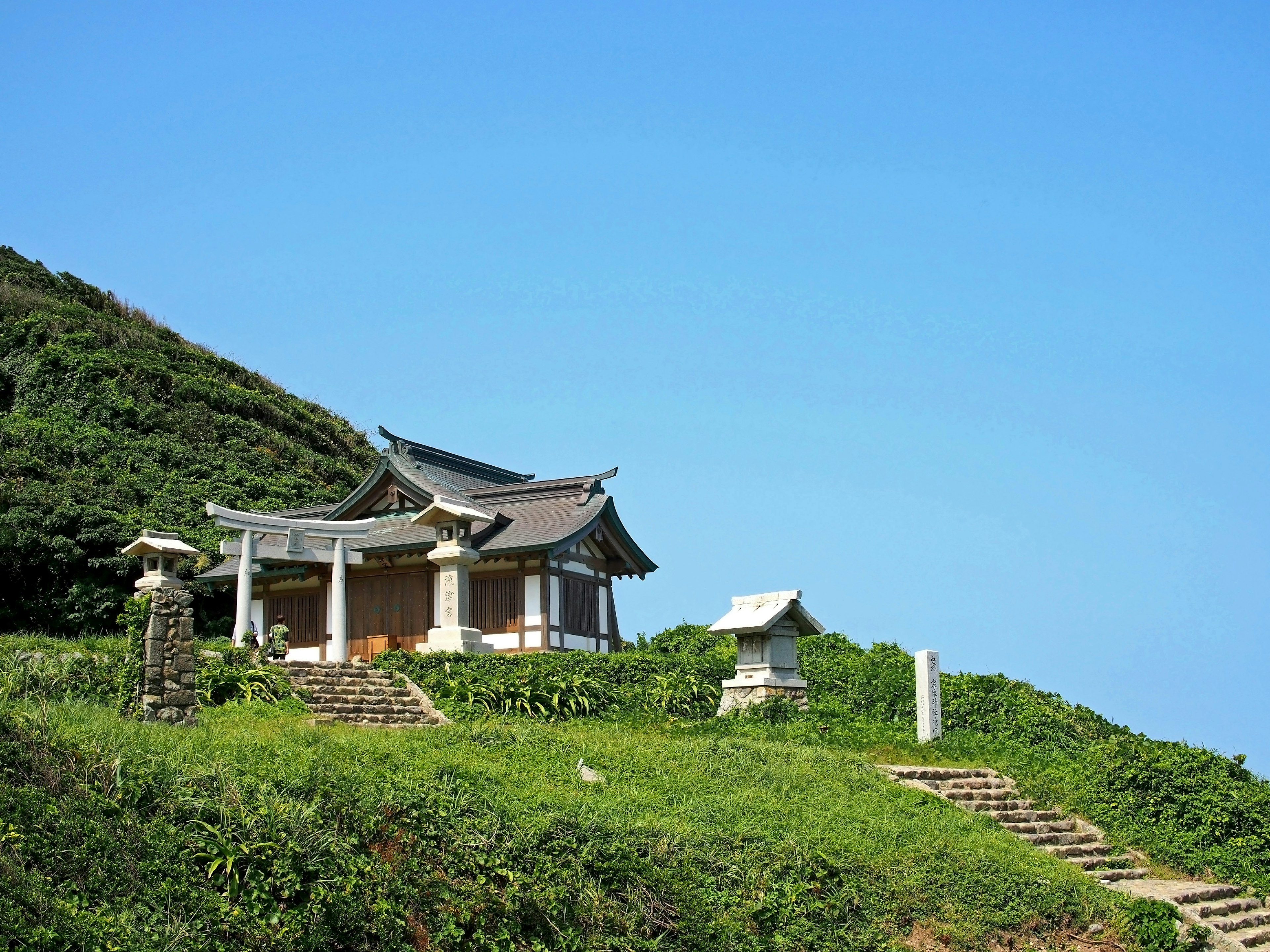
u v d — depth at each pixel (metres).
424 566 37.97
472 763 18.55
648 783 19.92
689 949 15.47
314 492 59.75
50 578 44.22
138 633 20.09
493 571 37.16
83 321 68.62
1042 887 19.00
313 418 71.69
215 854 13.02
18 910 11.02
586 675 29.89
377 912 13.41
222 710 22.58
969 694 29.72
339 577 33.12
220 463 57.72
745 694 28.12
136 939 11.49
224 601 46.88
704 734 25.84
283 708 23.66
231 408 65.31
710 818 18.58
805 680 29.78
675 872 16.39
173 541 31.80
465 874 14.87
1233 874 21.88
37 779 13.18
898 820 20.19
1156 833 22.75
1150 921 18.67
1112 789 23.89
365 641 38.44
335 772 15.55
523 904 14.73
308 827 13.95
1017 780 24.22
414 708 25.88
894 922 17.45
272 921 12.60
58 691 21.48
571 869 15.60
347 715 24.52
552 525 37.44
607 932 15.17
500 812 16.19
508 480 46.12
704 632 39.91
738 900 16.62
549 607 36.47
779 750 23.36
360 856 14.02
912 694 29.39
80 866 12.16
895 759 25.05
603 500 38.31
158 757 14.52
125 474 52.81
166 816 13.41
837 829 19.25
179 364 68.19
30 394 59.72
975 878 18.70
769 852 17.75
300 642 39.62
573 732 23.02
